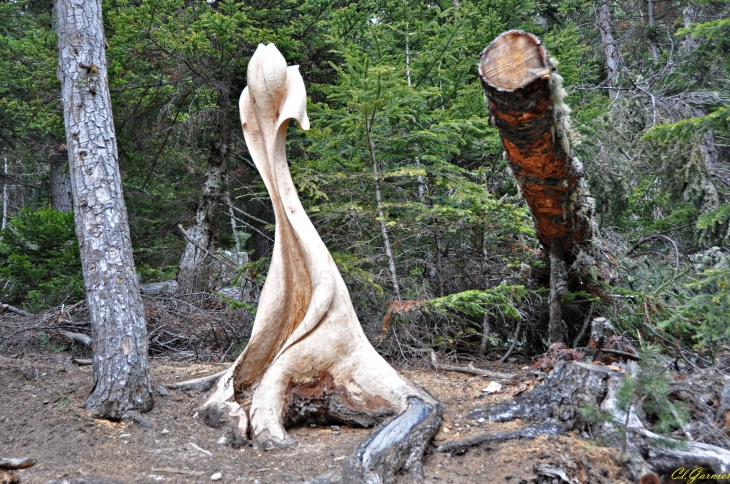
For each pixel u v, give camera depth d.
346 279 6.97
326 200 7.22
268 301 4.74
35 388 4.91
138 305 4.69
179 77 9.69
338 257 6.70
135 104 9.93
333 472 3.42
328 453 3.81
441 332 7.14
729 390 4.12
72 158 4.65
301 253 4.73
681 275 6.24
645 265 7.45
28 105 11.49
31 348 7.11
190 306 7.59
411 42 9.32
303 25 10.02
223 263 8.59
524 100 3.68
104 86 4.79
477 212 6.75
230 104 10.17
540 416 4.25
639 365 3.79
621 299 6.20
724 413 4.02
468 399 4.93
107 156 4.68
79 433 4.07
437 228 7.03
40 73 9.88
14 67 12.18
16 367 5.46
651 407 3.83
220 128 10.18
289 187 4.77
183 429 4.31
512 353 7.24
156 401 4.77
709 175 6.23
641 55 14.70
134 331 4.59
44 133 13.20
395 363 6.61
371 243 7.39
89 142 4.62
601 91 11.96
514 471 3.51
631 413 3.86
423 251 7.49
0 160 16.55
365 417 4.32
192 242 8.90
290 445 3.99
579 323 6.62
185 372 5.87
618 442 3.72
